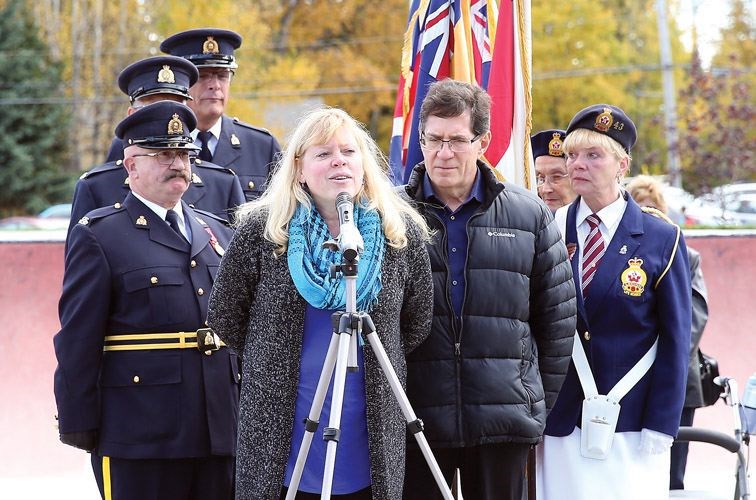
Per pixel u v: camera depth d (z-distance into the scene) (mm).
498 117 11078
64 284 9320
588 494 9500
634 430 9555
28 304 16016
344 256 7215
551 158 12062
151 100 10859
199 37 11922
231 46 12133
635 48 84312
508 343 8703
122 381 9195
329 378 7402
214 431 9250
